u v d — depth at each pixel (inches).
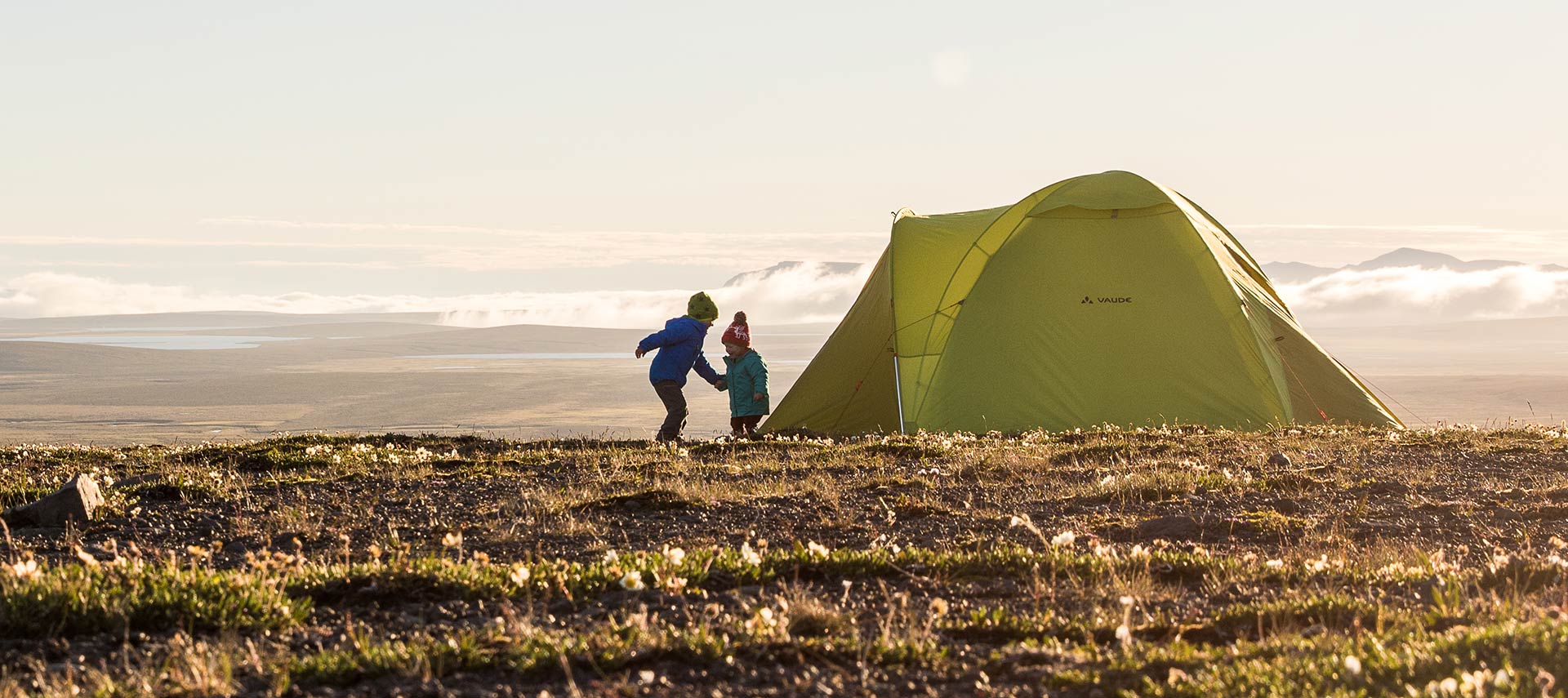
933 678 197.9
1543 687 161.8
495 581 267.1
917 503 431.2
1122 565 295.1
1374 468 546.9
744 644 210.8
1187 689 178.5
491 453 651.5
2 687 189.0
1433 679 174.7
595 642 211.6
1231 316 879.7
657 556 289.1
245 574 257.8
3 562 307.7
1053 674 194.2
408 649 208.7
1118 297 895.1
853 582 282.4
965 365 894.4
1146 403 856.3
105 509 418.3
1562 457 577.9
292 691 191.9
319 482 509.7
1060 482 510.3
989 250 937.5
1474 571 292.2
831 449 657.6
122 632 228.2
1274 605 246.2
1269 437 709.9
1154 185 932.0
